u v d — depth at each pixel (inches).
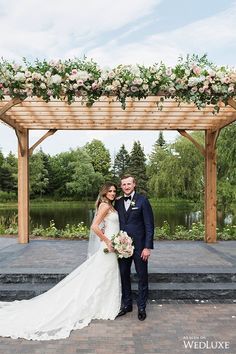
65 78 202.7
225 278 221.8
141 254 178.7
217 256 280.5
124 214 184.1
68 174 1534.2
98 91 205.2
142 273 178.4
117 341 149.9
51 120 315.3
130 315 181.6
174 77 201.2
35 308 175.6
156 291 205.9
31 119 307.7
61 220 756.6
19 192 345.4
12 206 1288.1
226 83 202.7
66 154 1605.6
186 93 206.8
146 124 337.4
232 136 494.0
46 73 198.7
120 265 184.7
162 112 283.0
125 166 1644.9
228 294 206.8
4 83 200.4
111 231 183.6
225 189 505.7
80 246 327.3
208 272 222.7
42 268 233.3
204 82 202.5
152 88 203.9
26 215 346.9
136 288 207.3
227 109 272.4
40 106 259.0
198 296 206.4
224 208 527.8
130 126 338.3
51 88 201.8
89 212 1018.1
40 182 1445.6
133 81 200.2
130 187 184.5
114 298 179.8
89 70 204.4
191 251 304.3
